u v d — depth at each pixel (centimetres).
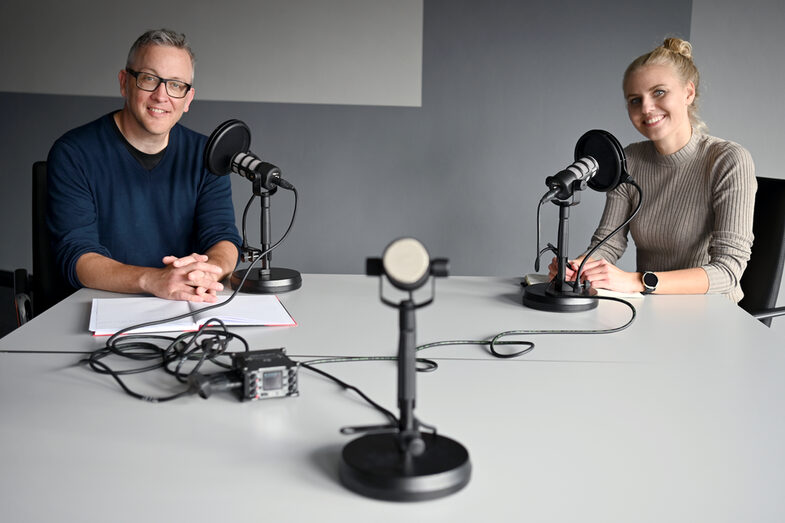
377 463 88
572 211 363
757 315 211
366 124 355
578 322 161
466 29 347
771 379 126
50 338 144
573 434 103
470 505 84
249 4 346
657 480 91
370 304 175
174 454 96
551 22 346
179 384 120
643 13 344
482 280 205
